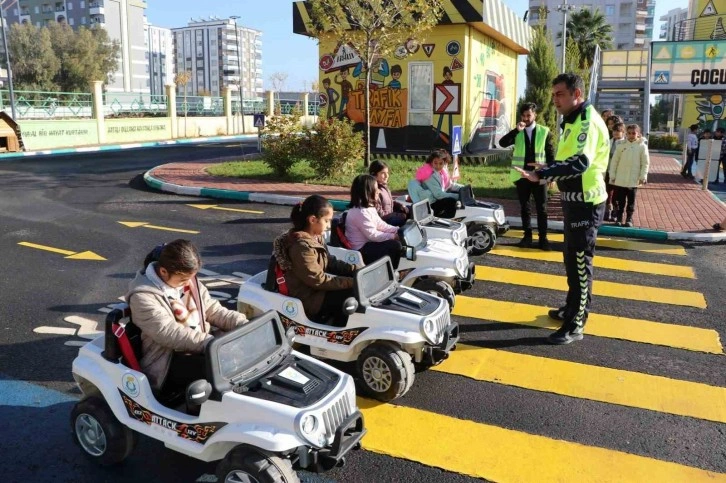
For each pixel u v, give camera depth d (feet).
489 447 13.64
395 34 50.93
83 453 13.08
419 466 12.92
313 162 51.60
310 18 60.85
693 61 63.26
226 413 10.93
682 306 22.80
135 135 106.11
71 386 16.39
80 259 28.58
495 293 24.17
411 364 15.39
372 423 14.60
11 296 23.36
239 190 45.93
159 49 426.92
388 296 16.29
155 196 46.60
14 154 78.07
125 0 324.19
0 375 16.93
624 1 282.77
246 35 520.42
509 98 78.64
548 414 15.08
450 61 60.08
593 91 67.10
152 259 12.90
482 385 16.60
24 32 190.70
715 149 58.49
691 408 15.38
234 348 11.45
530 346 19.17
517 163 30.22
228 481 10.78
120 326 12.03
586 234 18.86
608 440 13.96
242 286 17.16
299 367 12.10
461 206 29.37
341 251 19.19
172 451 13.53
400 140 63.46
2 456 13.21
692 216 38.34
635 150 33.96
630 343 19.42
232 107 139.54
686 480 12.49
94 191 49.19
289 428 10.48
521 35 74.33
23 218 38.19
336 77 64.54
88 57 205.57
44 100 92.99
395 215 24.29
